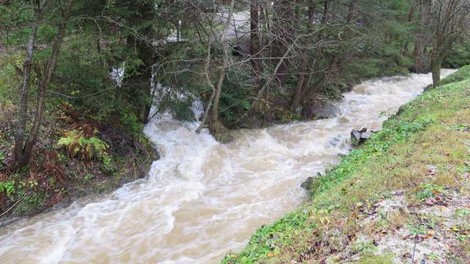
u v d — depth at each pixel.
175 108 13.00
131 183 10.84
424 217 5.25
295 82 17.61
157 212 9.43
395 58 26.23
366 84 23.64
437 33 18.05
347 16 16.03
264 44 15.56
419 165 6.73
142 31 11.66
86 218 9.12
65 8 9.23
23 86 8.77
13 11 9.93
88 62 10.95
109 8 10.66
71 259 7.73
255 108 15.84
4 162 9.14
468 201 5.54
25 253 7.84
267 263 5.21
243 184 11.00
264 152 13.43
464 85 12.72
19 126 8.88
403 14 20.66
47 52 10.72
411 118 10.76
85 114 11.29
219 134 13.93
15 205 8.89
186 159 12.30
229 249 7.82
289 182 10.97
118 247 8.11
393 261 4.53
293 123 16.47
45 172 9.51
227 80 14.44
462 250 4.61
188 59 12.47
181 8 11.89
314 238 5.49
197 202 9.95
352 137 14.06
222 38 12.66
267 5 13.54
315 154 13.45
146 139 12.38
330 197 6.96
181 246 8.07
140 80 12.38
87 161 10.40
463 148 7.14
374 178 6.86
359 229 5.32
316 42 15.27
